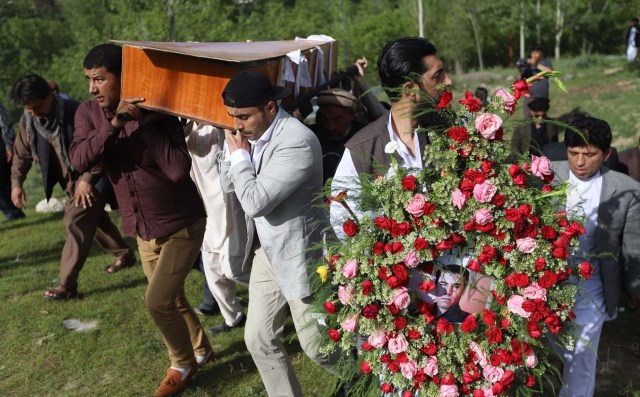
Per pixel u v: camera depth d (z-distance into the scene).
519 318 2.60
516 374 2.74
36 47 26.69
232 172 3.15
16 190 6.23
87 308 5.50
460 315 2.77
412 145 2.91
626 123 12.64
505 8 30.36
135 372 4.54
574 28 31.38
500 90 2.63
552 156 3.76
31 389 4.39
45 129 5.45
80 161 3.64
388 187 2.64
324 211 3.33
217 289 4.71
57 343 4.94
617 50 32.50
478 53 31.06
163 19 11.82
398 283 2.55
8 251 7.13
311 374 4.40
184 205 3.88
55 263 6.68
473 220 2.52
